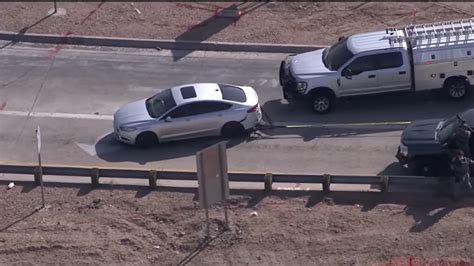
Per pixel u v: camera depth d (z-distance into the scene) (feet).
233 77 424.46
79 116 398.83
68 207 338.75
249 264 304.91
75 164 369.50
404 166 356.38
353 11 468.34
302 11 469.16
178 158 370.53
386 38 392.27
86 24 463.83
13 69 434.71
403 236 313.94
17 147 380.58
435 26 397.60
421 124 351.25
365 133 379.96
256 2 477.36
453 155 330.95
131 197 342.85
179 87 384.88
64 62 439.22
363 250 308.19
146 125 372.99
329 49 402.72
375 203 333.62
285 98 397.60
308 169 360.07
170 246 315.99
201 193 306.76
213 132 378.32
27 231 325.21
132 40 449.89
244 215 329.52
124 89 417.49
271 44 444.14
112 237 320.91
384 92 392.27
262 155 369.50
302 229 319.88
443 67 388.37
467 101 396.37
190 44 446.60
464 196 332.39
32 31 458.50
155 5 477.77
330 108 392.47
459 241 309.83
